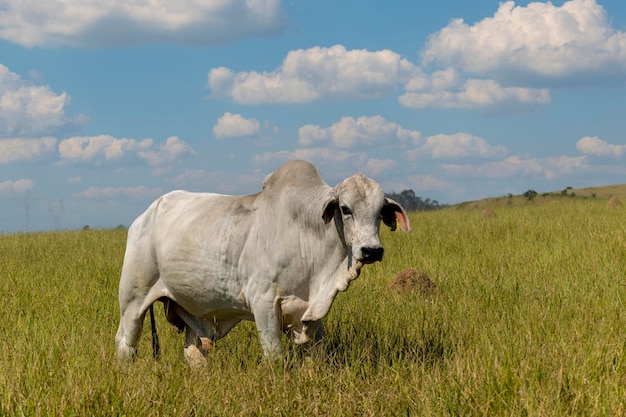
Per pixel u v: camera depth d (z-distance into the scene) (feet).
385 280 30.53
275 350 19.13
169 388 16.22
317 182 19.25
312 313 18.75
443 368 17.85
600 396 14.57
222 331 21.66
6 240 51.42
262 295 19.20
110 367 16.92
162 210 21.81
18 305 27.12
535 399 14.37
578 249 34.53
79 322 24.02
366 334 21.21
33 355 17.99
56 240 51.03
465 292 26.58
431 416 14.51
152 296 22.02
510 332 19.34
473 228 47.70
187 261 20.36
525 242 39.75
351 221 17.66
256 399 15.96
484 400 14.82
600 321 19.86
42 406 14.49
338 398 15.96
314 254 18.79
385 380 16.97
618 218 49.55
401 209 18.20
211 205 20.77
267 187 19.75
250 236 19.45
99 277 33.37
